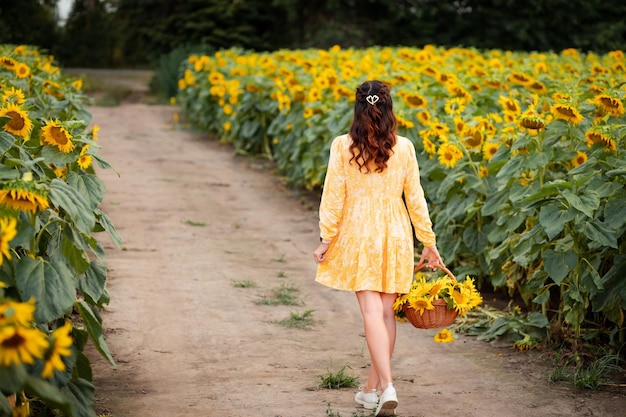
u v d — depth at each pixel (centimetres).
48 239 450
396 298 530
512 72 1138
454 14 3759
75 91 1267
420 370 617
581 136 691
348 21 3741
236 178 1447
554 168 775
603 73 1194
